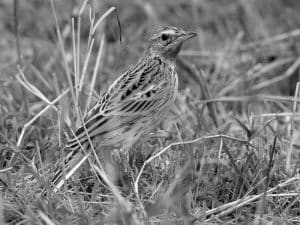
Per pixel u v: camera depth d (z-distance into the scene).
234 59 16.91
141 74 11.77
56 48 16.53
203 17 18.77
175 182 9.64
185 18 18.59
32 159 11.39
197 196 10.43
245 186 10.69
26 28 18.20
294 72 16.27
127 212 8.89
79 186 10.79
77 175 11.02
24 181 10.55
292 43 17.14
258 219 9.83
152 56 12.12
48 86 13.99
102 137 11.03
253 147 11.30
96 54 17.03
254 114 13.63
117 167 11.02
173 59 12.23
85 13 17.77
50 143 12.02
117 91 11.38
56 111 12.71
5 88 14.23
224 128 12.28
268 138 12.15
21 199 9.95
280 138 11.82
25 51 17.02
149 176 11.25
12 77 14.45
